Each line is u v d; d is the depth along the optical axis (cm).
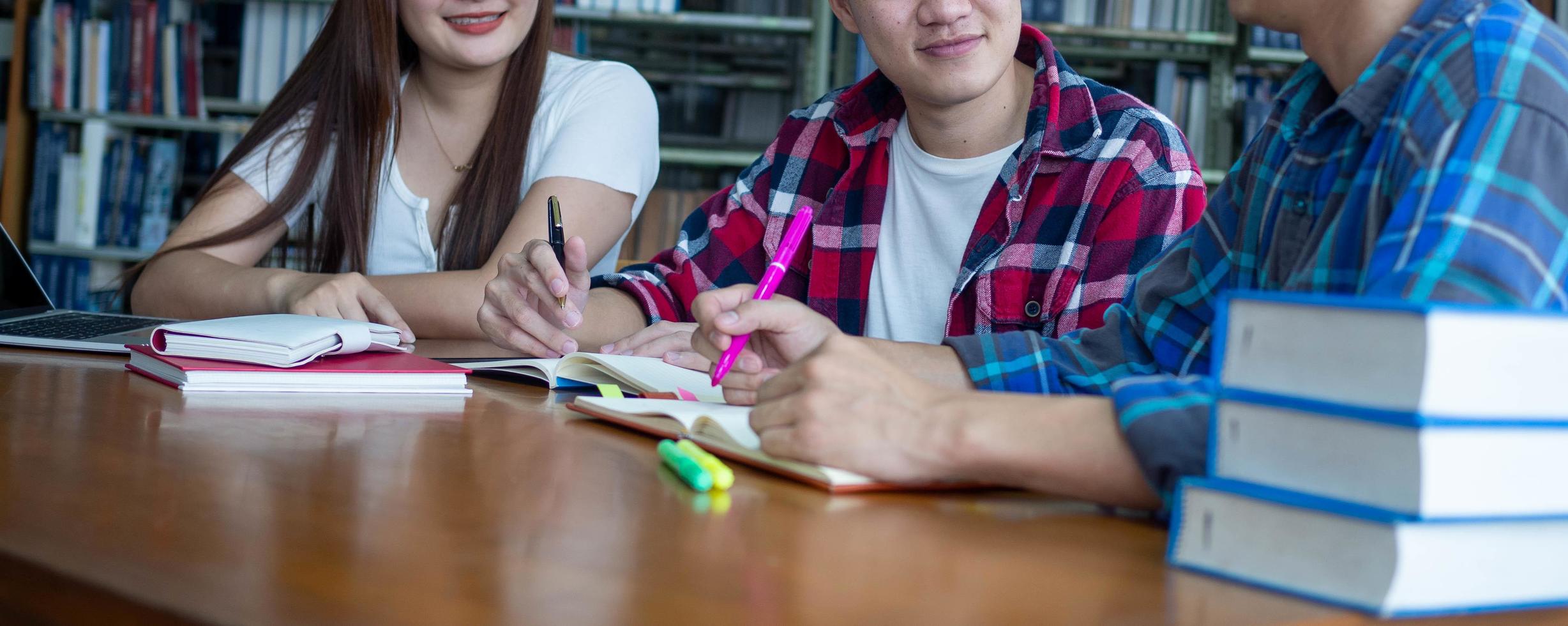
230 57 360
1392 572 43
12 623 43
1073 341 100
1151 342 97
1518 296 55
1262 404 49
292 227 183
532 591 42
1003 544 53
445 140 176
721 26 349
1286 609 44
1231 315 51
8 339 119
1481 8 67
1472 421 44
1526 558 46
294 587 41
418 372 99
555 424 84
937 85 129
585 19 351
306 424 79
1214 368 53
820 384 65
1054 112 132
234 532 48
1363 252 68
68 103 356
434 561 45
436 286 149
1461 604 45
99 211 356
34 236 359
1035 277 132
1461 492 44
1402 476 44
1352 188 69
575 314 121
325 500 55
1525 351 45
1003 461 61
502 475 63
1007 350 95
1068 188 132
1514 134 59
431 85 175
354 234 170
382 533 49
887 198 146
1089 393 94
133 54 354
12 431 70
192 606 38
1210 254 96
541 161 173
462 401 95
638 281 150
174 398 89
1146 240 127
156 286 157
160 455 65
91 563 43
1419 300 55
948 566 49
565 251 125
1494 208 57
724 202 158
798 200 151
